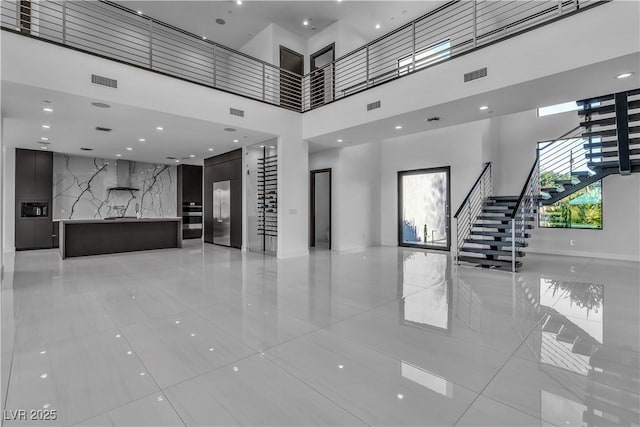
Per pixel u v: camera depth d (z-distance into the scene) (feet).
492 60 13.94
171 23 25.61
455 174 26.23
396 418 5.53
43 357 7.73
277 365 7.41
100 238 24.68
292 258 23.15
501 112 17.17
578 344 8.47
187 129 20.81
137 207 31.94
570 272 17.75
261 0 22.74
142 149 27.73
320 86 26.53
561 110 24.03
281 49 25.93
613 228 22.06
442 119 18.52
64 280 15.92
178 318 10.51
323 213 32.32
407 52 27.73
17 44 12.82
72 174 30.53
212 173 31.65
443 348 8.28
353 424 5.40
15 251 26.11
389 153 31.30
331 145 26.48
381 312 11.15
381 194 31.96
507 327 9.71
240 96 20.51
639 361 7.52
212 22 25.34
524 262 20.95
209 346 8.40
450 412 5.68
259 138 23.80
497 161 27.25
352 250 27.61
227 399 6.11
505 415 5.58
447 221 26.96
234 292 13.76
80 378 6.81
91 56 14.67
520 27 23.62
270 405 5.92
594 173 19.51
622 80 12.89
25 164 26.68
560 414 5.60
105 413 5.67
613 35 11.00
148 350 8.16
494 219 20.84
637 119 16.38
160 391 6.35
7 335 9.05
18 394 6.19
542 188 21.62
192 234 37.70
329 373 7.06
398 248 28.91
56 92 13.87
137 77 16.11
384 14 24.39
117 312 11.07
